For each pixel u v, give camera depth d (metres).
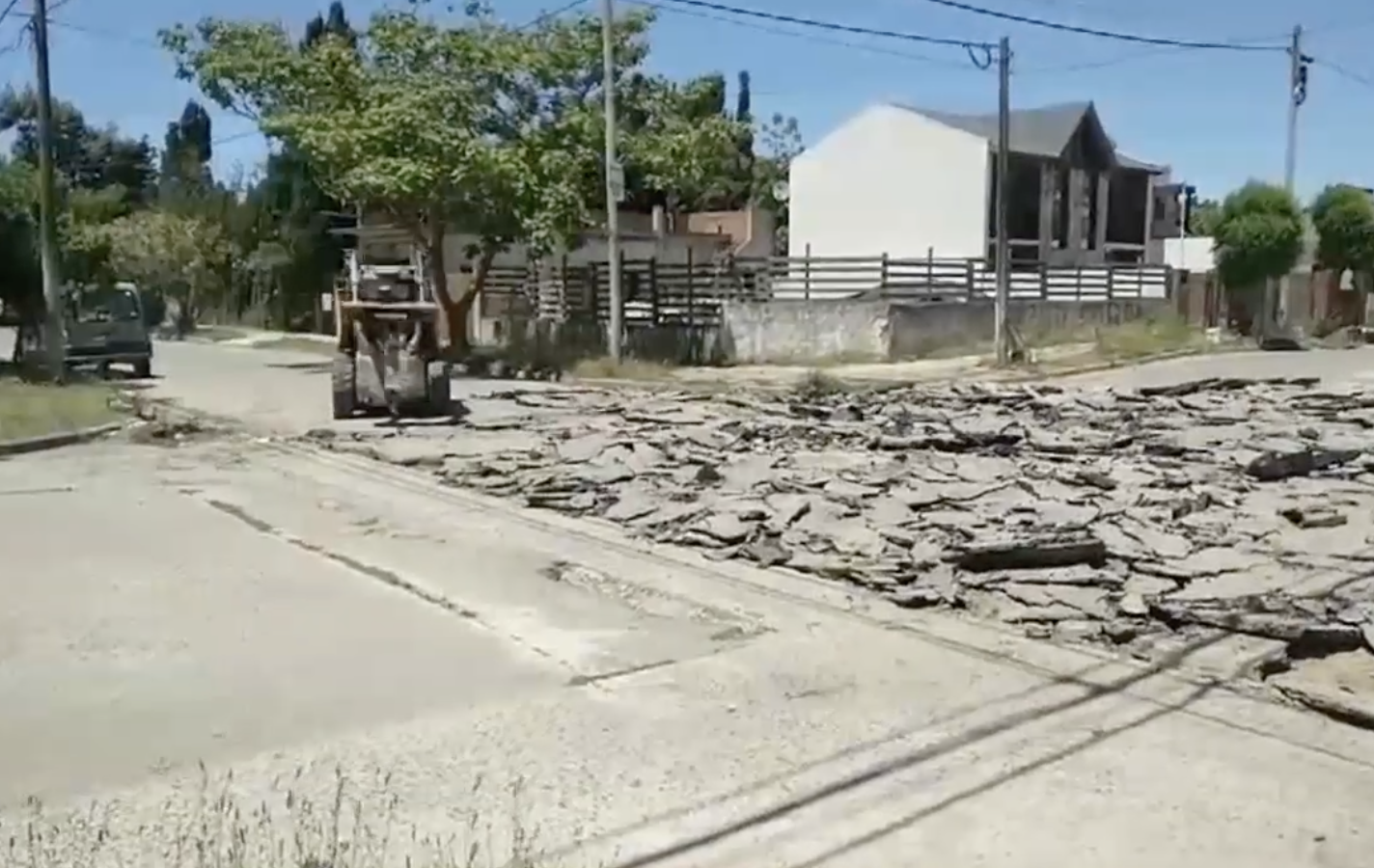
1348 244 36.56
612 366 24.98
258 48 27.45
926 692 5.75
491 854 4.09
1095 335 29.64
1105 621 6.83
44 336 23.22
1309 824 4.36
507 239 27.59
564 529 9.68
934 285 29.98
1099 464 12.13
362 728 5.25
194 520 10.12
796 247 39.81
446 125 25.84
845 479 11.07
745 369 26.50
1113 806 4.50
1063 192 38.66
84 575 8.08
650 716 5.43
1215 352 30.19
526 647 6.47
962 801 4.54
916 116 36.66
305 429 16.36
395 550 8.92
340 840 4.17
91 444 15.25
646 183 29.77
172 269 48.75
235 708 5.51
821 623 6.95
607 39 24.62
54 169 23.61
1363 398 18.30
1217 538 8.73
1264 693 5.74
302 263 46.69
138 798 4.53
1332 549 8.45
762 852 4.13
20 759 4.91
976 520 9.10
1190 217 51.91
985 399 18.89
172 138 71.75
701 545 8.96
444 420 17.08
